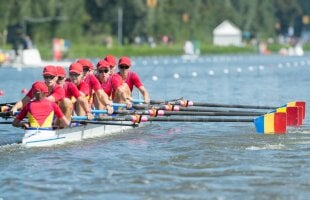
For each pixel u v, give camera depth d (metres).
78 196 46.62
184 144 66.56
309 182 50.03
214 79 169.50
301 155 59.94
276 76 181.38
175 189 48.19
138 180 50.78
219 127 79.31
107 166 55.78
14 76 182.12
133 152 62.22
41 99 65.38
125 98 77.25
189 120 72.94
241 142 67.44
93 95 74.12
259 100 112.25
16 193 47.41
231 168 54.62
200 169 54.38
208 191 47.62
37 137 64.69
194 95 123.19
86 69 72.62
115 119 70.00
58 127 67.38
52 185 49.50
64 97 67.38
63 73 67.50
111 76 77.19
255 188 48.38
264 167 54.88
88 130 70.81
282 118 73.81
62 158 59.19
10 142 68.31
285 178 51.22
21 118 66.06
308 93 125.69
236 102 108.94
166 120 72.19
